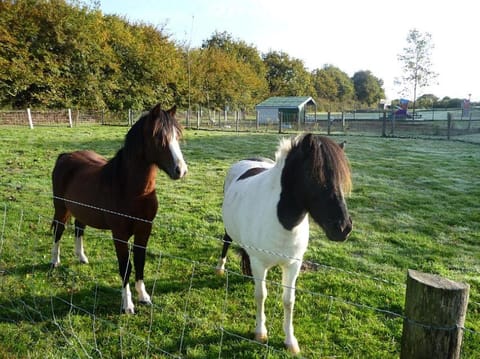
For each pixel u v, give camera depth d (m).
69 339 3.28
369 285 4.41
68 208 4.37
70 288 4.20
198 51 41.28
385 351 3.28
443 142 18.62
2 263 4.68
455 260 5.23
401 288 4.34
